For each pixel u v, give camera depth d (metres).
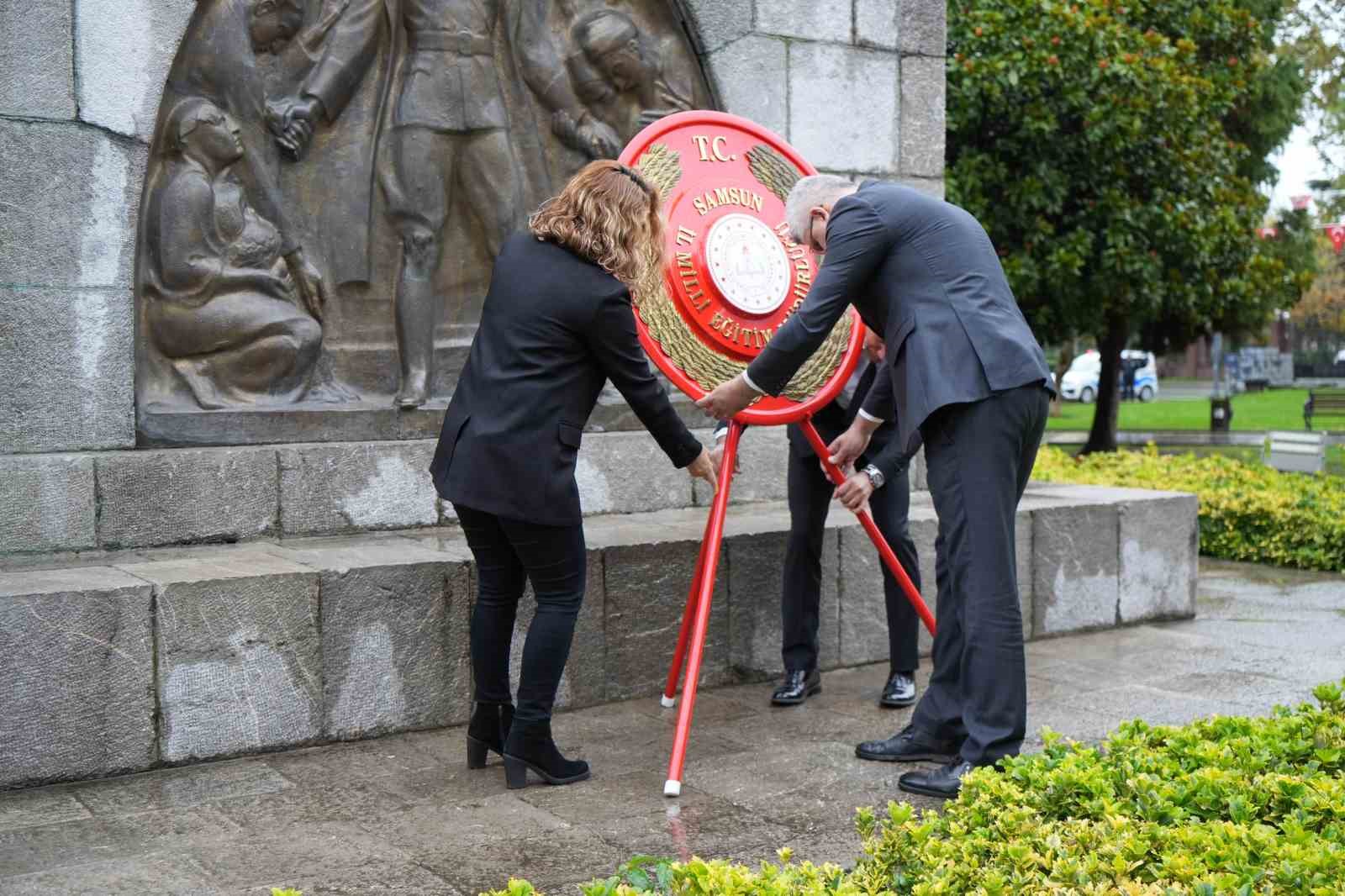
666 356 3.80
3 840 3.12
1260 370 49.97
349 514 4.71
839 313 3.56
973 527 3.46
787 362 3.57
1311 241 19.11
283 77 4.73
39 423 4.15
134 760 3.62
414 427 4.95
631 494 5.33
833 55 5.75
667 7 5.44
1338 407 24.39
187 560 4.08
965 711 3.53
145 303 4.45
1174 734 3.08
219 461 4.45
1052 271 11.51
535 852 3.05
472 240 5.12
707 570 3.75
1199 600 6.57
